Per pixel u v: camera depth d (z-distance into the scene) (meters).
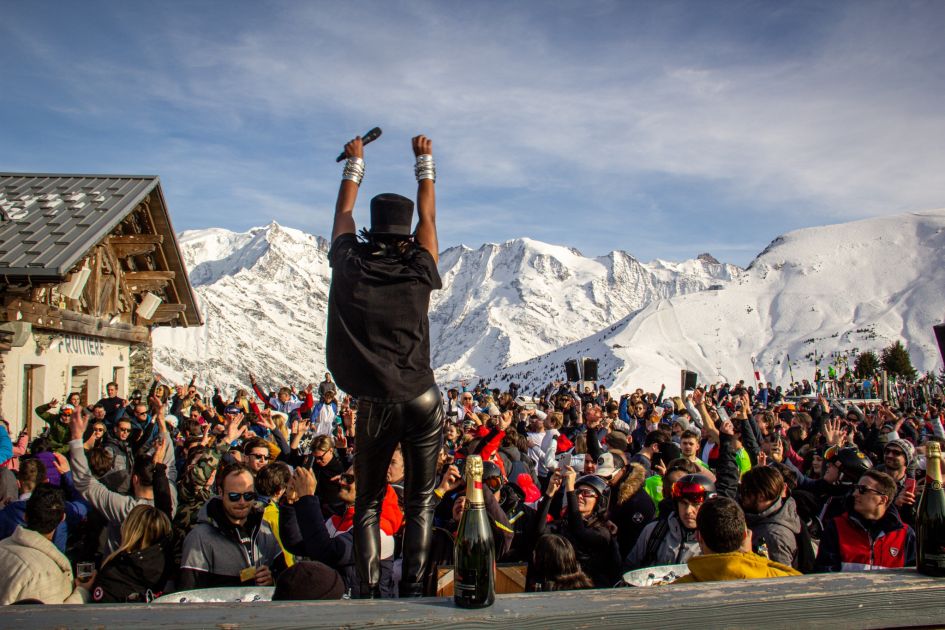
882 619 3.18
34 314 18.58
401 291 3.61
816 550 7.84
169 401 18.11
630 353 179.12
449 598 3.05
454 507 7.03
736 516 4.79
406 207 3.79
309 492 6.07
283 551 6.54
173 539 6.71
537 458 12.97
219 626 2.72
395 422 3.62
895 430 15.08
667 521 6.88
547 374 197.75
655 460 11.29
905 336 180.00
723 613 3.03
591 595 3.08
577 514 7.01
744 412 9.98
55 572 5.71
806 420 15.16
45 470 8.79
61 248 18.36
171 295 28.58
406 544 3.80
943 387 56.91
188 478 8.09
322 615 2.80
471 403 18.22
